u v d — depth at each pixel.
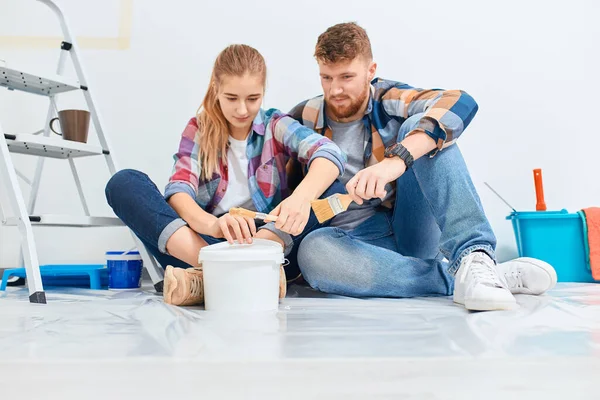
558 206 2.06
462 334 0.74
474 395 0.47
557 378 0.52
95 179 2.05
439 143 1.13
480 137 2.06
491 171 2.06
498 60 2.07
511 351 0.63
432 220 1.34
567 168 2.07
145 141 2.06
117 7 2.06
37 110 2.05
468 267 1.07
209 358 0.61
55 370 0.56
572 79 2.07
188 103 2.06
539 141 2.07
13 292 1.53
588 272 1.75
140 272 1.66
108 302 1.18
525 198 2.06
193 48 2.06
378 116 1.44
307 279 1.31
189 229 1.22
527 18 2.07
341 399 0.46
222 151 1.39
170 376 0.53
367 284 1.23
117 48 2.06
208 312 1.01
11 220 1.32
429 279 1.26
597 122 2.07
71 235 2.04
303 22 2.06
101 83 2.06
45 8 2.07
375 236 1.40
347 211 1.44
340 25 1.41
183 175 1.34
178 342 0.70
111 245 2.05
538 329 0.77
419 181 1.20
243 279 1.01
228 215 1.11
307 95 2.05
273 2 2.06
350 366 0.57
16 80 1.54
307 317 0.93
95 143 2.04
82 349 0.66
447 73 2.07
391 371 0.55
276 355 0.62
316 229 1.33
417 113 1.32
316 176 1.21
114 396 0.47
